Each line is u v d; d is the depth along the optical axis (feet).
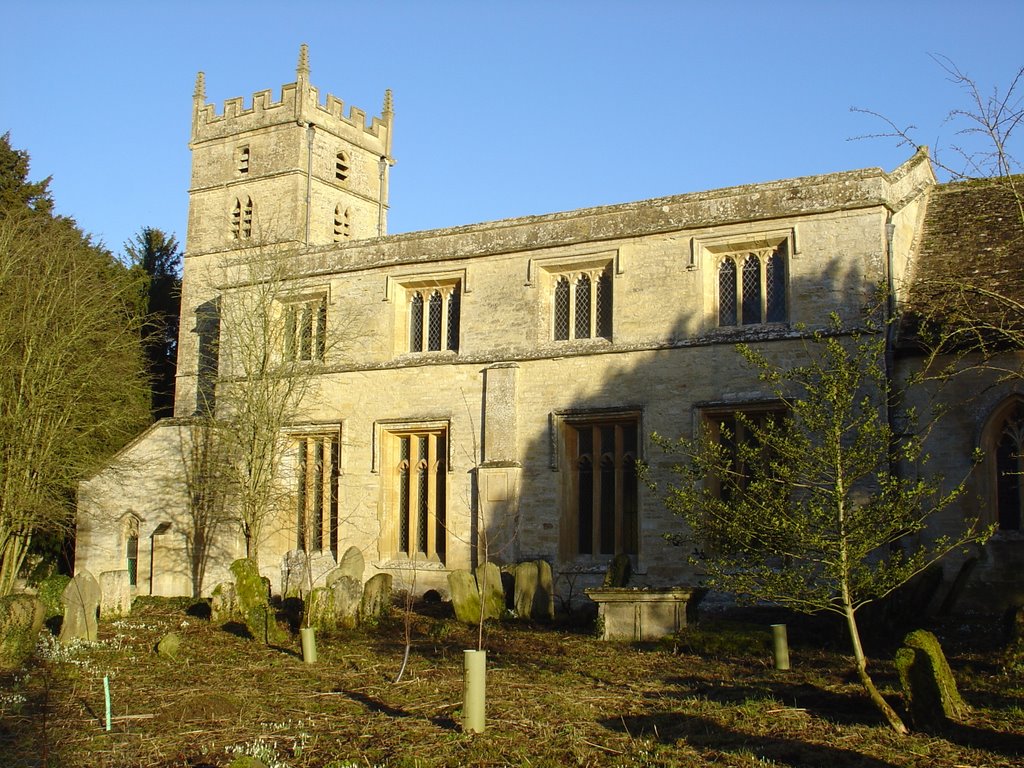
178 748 37.65
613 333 82.02
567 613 74.18
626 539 80.59
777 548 41.88
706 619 66.74
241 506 92.68
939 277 77.05
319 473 95.55
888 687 45.27
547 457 82.94
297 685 49.55
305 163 136.36
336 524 93.25
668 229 80.64
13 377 95.20
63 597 64.54
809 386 42.88
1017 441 68.90
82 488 100.78
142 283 145.59
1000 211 81.35
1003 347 68.80
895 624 62.69
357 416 92.43
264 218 136.56
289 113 136.56
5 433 94.68
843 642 58.59
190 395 134.21
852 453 40.57
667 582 76.23
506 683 49.24
